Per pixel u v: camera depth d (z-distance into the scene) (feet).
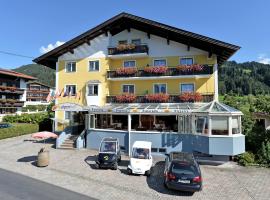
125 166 65.92
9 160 70.44
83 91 105.29
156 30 98.78
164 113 75.51
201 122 69.00
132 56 100.07
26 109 202.69
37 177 54.65
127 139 79.92
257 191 49.01
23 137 109.50
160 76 94.32
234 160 70.69
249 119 85.15
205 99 88.33
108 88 102.17
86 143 87.35
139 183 52.49
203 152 67.10
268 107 91.71
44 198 41.86
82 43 107.04
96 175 57.41
